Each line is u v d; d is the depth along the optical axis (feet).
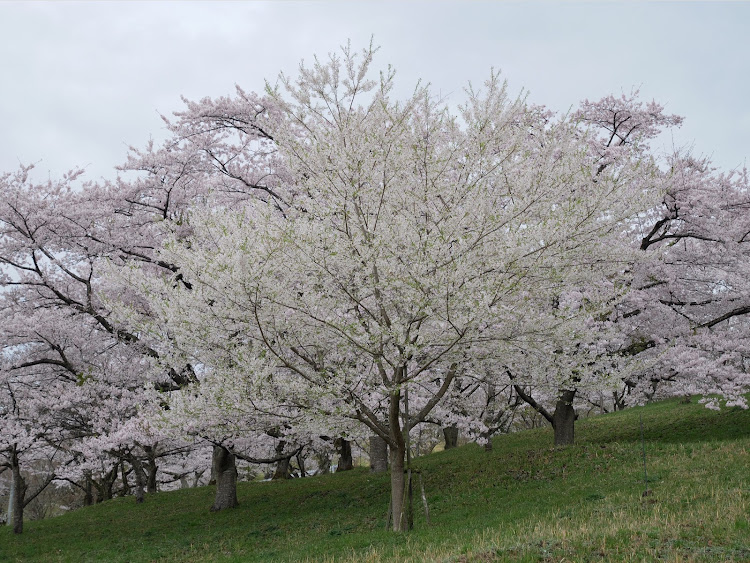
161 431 35.35
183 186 53.88
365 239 32.19
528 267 30.71
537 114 39.60
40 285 52.85
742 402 46.39
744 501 28.02
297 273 32.09
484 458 57.31
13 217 49.60
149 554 42.47
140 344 48.80
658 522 26.37
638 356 53.98
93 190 51.98
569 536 25.63
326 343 33.63
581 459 46.39
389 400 38.45
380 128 32.99
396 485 35.53
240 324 32.07
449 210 33.24
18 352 56.24
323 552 32.76
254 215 33.24
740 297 50.31
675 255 50.83
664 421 65.87
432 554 26.73
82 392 54.85
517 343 33.19
